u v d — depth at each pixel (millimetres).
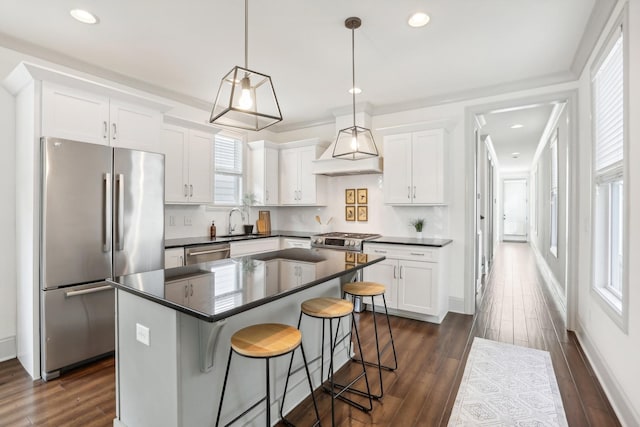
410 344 3072
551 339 3170
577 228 3281
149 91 3711
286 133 5465
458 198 3990
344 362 2713
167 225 3990
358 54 2973
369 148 3475
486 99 3801
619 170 2166
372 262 2406
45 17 2391
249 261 2412
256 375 1916
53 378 2443
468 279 3934
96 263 2637
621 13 2014
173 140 3744
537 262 7637
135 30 2574
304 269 2137
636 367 1826
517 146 7402
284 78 3512
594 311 2639
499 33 2621
